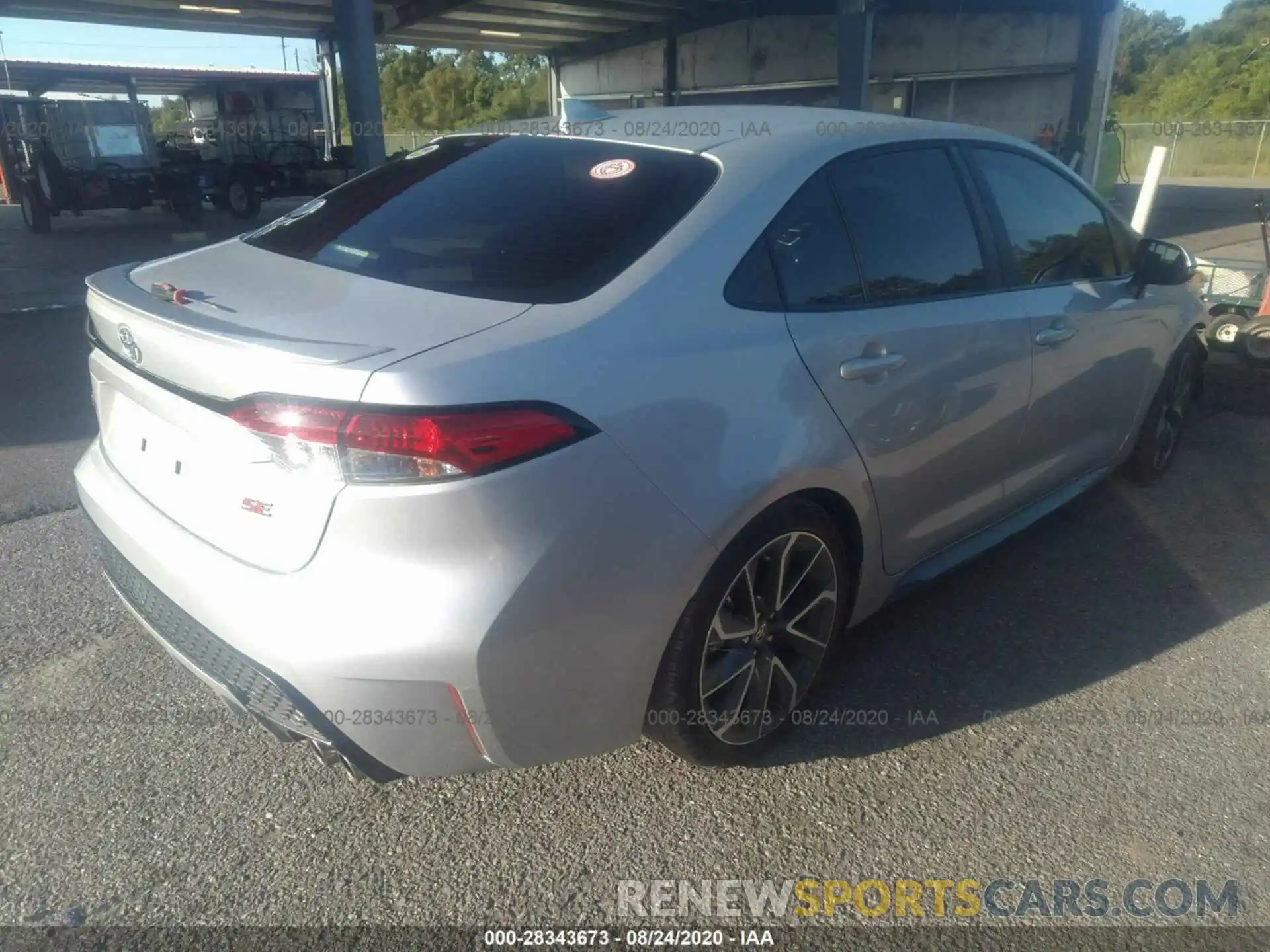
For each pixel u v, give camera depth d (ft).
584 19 67.46
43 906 7.31
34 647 10.62
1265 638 11.16
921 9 56.39
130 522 7.88
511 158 9.47
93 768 8.79
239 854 7.86
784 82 64.28
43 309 30.32
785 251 8.48
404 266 8.00
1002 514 11.56
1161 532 13.84
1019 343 10.57
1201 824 8.32
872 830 8.23
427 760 6.88
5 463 16.16
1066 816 8.39
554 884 7.64
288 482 6.56
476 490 6.26
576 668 6.94
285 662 6.48
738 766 8.91
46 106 56.85
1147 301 13.15
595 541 6.74
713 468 7.38
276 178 62.34
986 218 10.74
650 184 8.52
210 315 7.27
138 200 58.13
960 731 9.48
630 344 7.11
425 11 58.95
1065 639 11.10
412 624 6.31
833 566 8.93
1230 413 19.21
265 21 63.21
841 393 8.46
